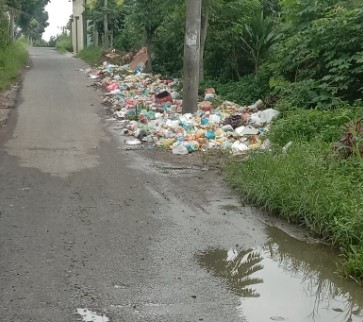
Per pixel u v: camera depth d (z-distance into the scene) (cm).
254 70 1372
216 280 413
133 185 654
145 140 898
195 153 819
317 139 716
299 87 949
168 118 1020
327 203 517
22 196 594
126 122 1042
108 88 1438
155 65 1666
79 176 683
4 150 805
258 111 1044
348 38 926
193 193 631
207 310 366
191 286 401
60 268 420
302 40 1013
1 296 373
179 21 1410
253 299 386
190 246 477
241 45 1357
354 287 411
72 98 1310
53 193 608
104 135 937
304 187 550
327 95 907
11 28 2455
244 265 444
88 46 2648
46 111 1137
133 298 378
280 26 1276
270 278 423
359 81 908
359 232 462
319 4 1068
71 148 836
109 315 353
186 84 1030
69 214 542
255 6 1342
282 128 789
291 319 360
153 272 421
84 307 362
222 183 673
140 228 513
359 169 590
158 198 608
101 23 2444
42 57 2486
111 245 469
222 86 1284
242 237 504
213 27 1355
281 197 559
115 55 2016
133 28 1747
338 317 365
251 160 678
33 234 486
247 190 607
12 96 1298
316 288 409
